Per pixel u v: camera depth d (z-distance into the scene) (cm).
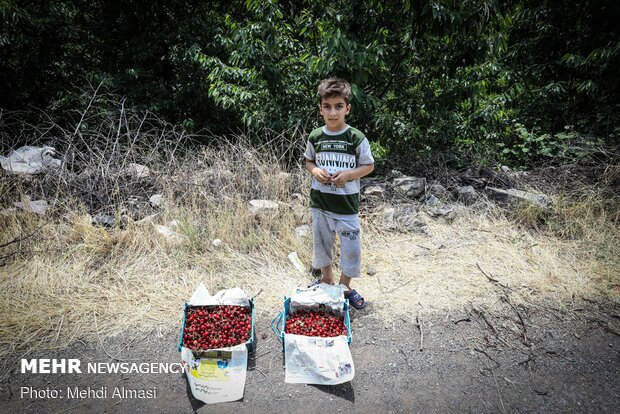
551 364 230
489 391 212
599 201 393
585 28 669
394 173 465
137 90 695
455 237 363
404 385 216
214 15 819
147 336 248
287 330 238
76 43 739
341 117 234
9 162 385
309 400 206
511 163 532
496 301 284
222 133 738
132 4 741
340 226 251
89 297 277
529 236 362
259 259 329
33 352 231
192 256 323
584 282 302
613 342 247
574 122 615
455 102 495
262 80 510
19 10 611
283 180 404
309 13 464
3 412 194
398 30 478
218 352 216
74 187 379
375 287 300
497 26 424
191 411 198
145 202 386
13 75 711
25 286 279
